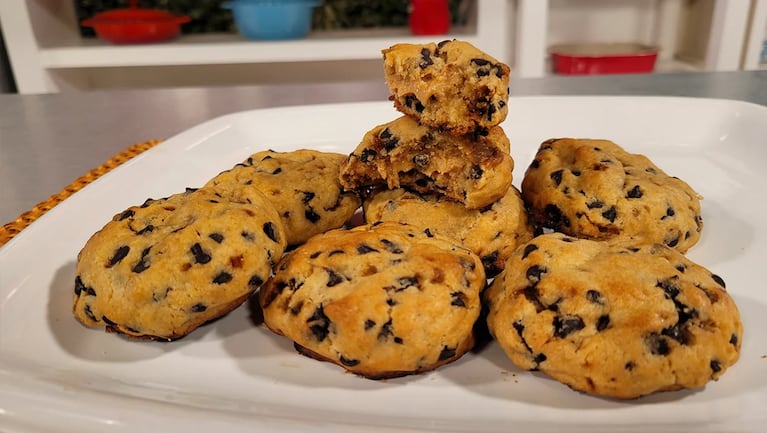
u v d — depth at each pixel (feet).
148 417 0.50
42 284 0.70
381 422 0.53
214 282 0.61
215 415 0.50
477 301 0.61
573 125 1.14
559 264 0.60
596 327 0.55
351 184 0.81
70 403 0.51
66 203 0.81
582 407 0.54
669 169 1.01
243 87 1.80
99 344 0.63
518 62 2.19
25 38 2.12
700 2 2.35
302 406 0.55
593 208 0.75
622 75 1.81
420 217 0.76
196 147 1.06
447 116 0.74
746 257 0.76
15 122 1.55
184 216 0.66
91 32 2.51
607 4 2.52
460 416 0.54
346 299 0.58
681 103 1.12
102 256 0.63
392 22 2.52
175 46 2.15
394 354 0.57
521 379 0.58
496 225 0.75
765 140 0.99
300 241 0.82
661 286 0.57
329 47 2.16
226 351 0.63
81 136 1.43
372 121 1.18
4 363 0.57
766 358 0.59
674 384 0.54
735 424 0.49
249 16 2.16
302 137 1.16
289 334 0.61
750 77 1.74
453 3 2.46
